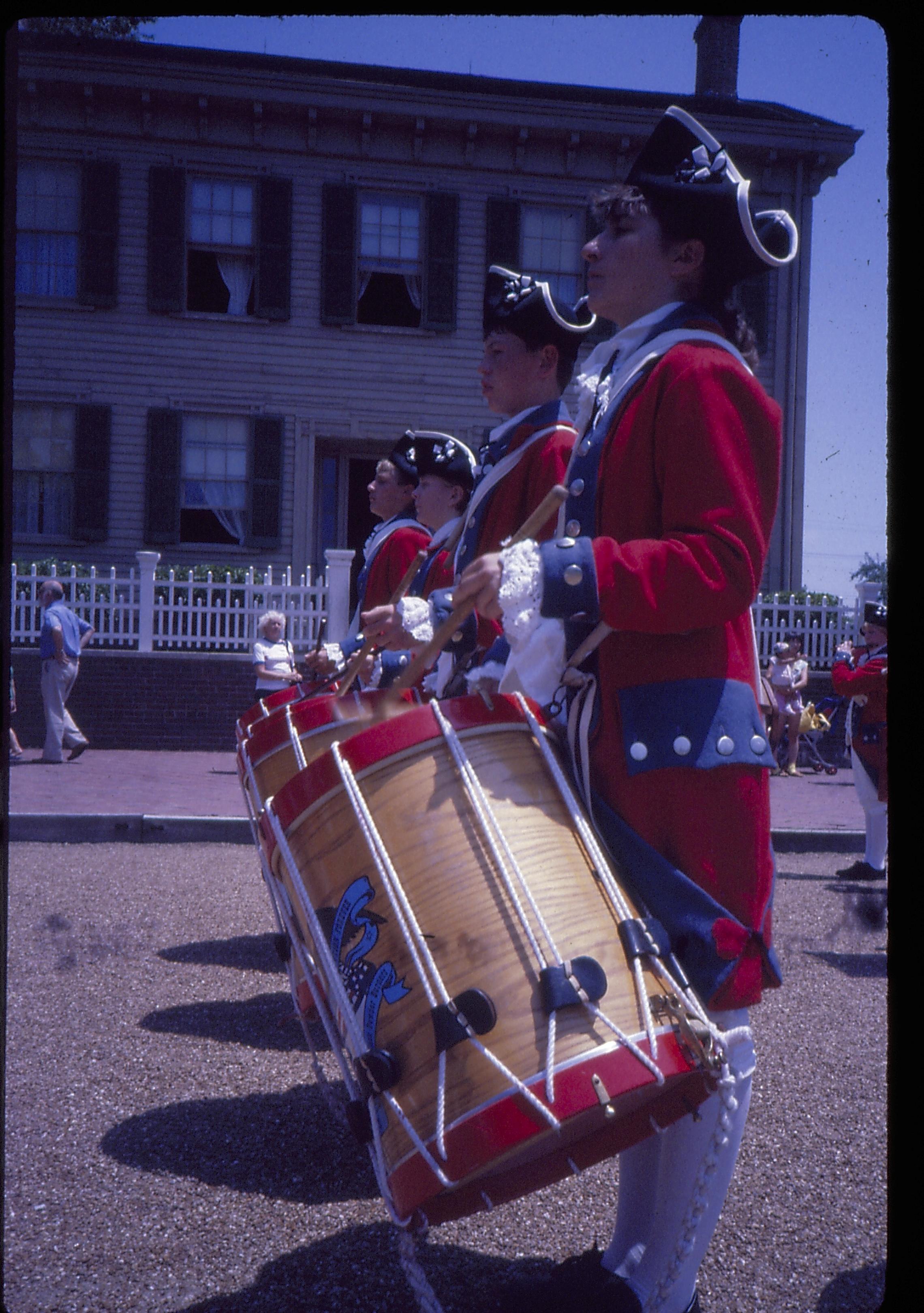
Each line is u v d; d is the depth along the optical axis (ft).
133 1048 11.25
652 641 5.76
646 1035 5.02
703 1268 7.06
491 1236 7.47
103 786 33.14
